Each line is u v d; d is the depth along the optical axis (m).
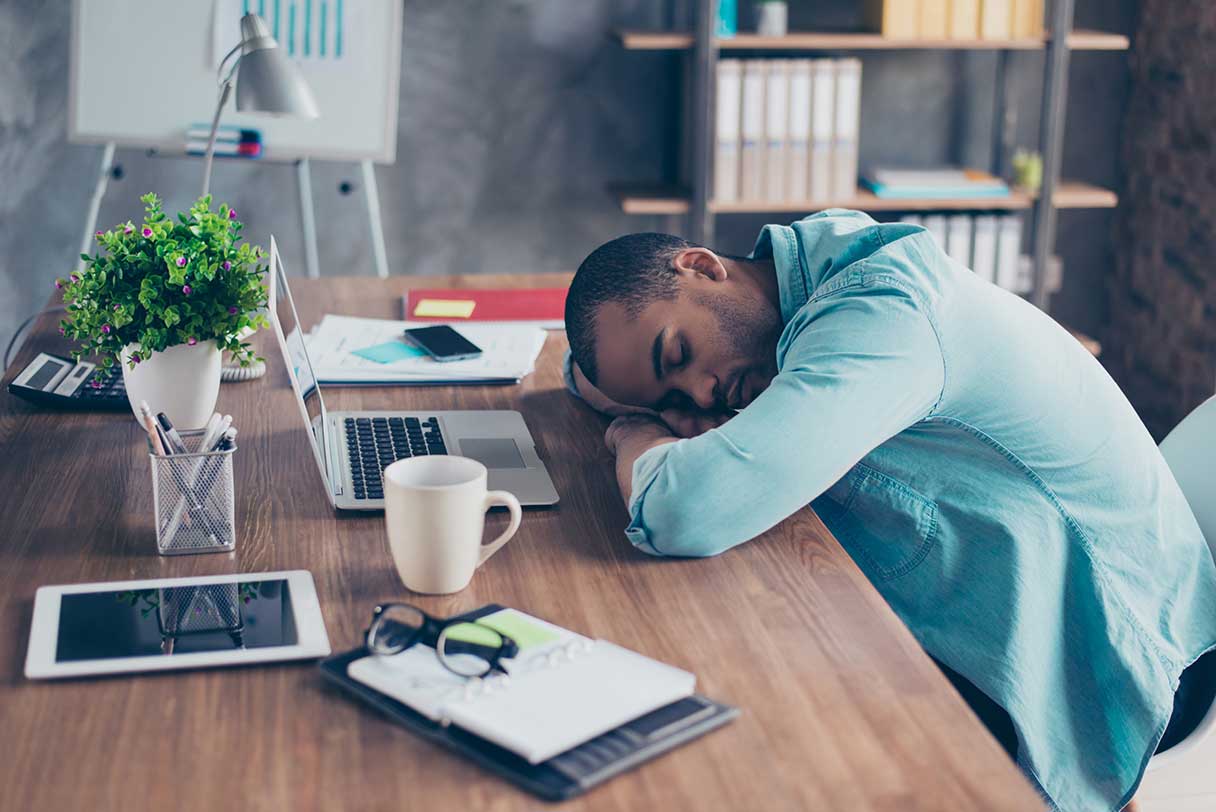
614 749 0.89
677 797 0.85
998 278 3.69
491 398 1.74
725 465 1.18
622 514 1.34
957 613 1.37
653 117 3.86
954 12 3.46
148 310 1.46
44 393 1.63
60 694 0.97
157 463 1.19
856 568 1.21
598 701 0.93
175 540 1.22
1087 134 3.94
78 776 0.87
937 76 3.87
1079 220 4.03
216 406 1.66
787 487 1.20
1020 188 3.69
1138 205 3.84
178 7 3.24
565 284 2.36
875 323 1.25
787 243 1.40
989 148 3.93
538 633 1.03
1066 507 1.37
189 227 1.48
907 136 3.91
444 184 3.85
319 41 3.29
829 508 1.42
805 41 3.42
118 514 1.32
